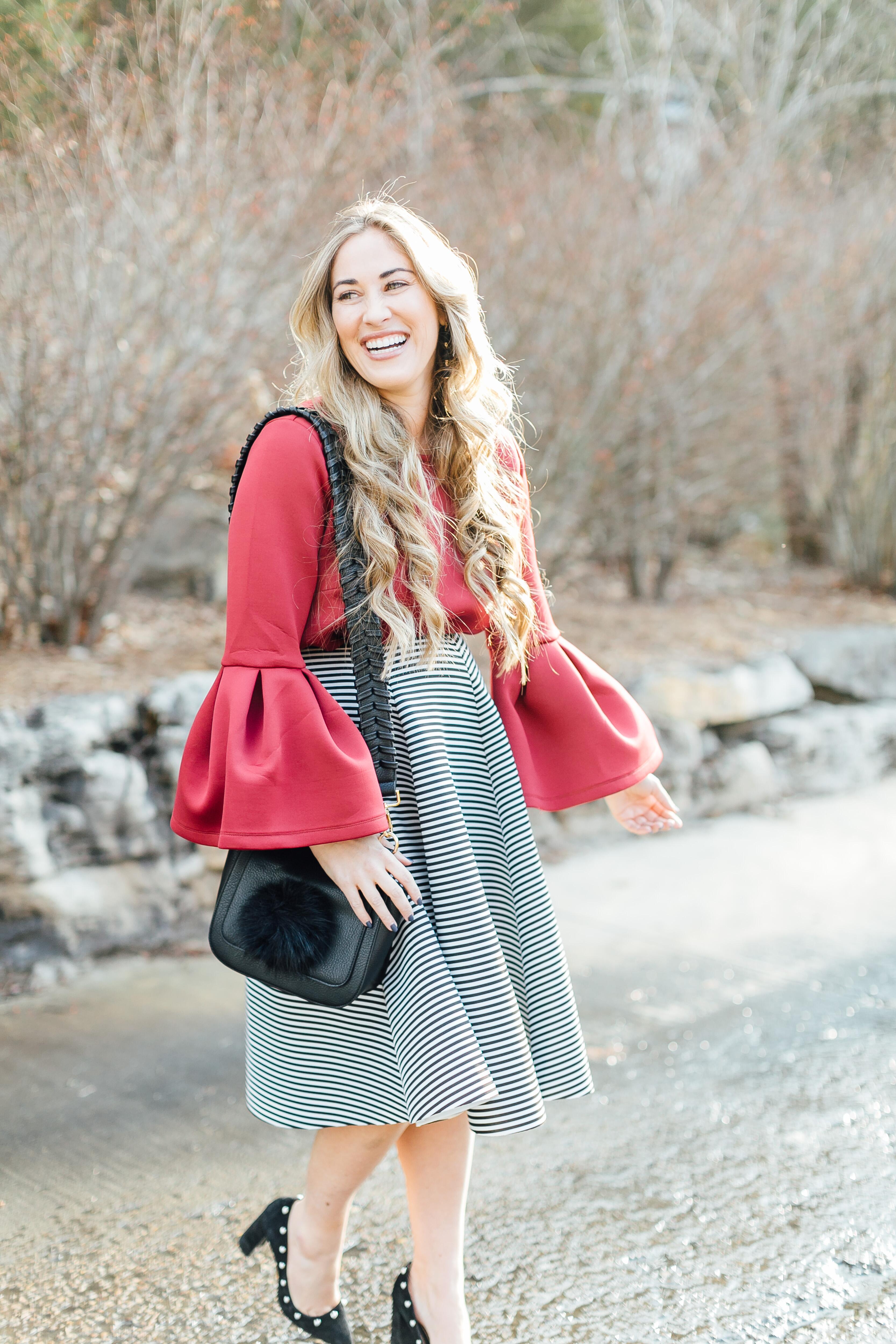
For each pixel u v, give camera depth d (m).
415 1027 1.61
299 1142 2.64
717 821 5.26
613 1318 1.99
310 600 1.66
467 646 1.84
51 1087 2.88
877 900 4.23
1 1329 1.98
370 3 5.72
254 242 4.57
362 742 1.61
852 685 6.04
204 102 4.57
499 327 5.46
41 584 4.44
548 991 1.80
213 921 1.63
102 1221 2.31
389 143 4.91
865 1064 3.00
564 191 5.93
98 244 4.17
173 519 5.45
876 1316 1.98
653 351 5.70
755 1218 2.30
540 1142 2.63
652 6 7.74
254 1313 2.02
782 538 8.52
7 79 3.95
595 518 6.39
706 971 3.65
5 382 4.14
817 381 7.04
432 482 1.83
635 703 2.03
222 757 1.61
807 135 7.52
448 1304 1.71
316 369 1.77
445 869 1.67
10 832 3.48
